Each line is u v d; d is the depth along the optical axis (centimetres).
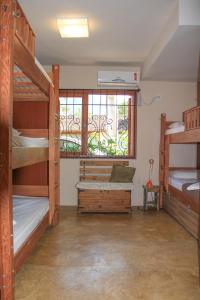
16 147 212
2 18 164
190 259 275
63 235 346
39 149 288
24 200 328
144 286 221
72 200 508
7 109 164
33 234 248
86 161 504
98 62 479
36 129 363
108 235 348
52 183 338
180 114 509
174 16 290
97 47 405
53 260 269
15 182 361
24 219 243
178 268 254
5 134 165
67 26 326
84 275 239
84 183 461
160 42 354
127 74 480
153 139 510
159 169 501
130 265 260
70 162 507
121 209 461
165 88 509
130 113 511
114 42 386
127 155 511
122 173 479
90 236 343
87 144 510
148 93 509
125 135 511
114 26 337
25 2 284
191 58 377
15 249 194
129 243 320
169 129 450
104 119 509
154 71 444
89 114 509
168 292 213
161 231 366
